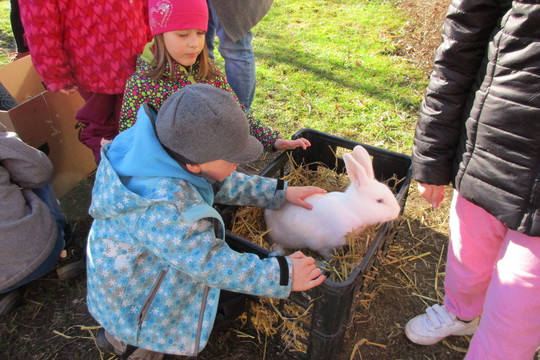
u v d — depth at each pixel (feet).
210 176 4.74
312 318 5.25
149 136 4.40
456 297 5.92
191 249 4.41
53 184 8.87
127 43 7.54
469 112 4.55
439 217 8.73
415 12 16.96
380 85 13.01
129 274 4.82
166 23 6.34
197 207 4.45
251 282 4.58
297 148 8.05
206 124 4.08
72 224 8.52
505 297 4.45
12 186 6.25
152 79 6.80
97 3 7.07
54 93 8.41
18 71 8.96
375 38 15.88
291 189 6.54
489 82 4.07
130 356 5.71
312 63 14.26
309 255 6.98
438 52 4.67
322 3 19.40
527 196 3.98
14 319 6.81
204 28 6.65
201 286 5.14
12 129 7.70
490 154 4.18
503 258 4.49
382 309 7.04
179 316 5.07
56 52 7.23
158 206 4.38
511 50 3.78
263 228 7.32
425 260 7.88
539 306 4.33
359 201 6.19
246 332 6.45
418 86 12.95
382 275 7.59
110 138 8.69
